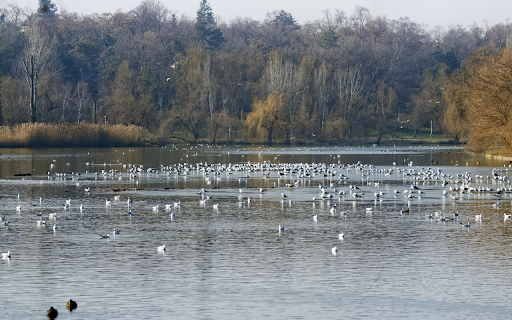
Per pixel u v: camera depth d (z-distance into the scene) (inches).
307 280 629.3
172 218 1003.3
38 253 741.9
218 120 4734.3
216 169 2126.0
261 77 5502.0
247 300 568.7
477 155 3159.5
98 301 565.3
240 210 1101.1
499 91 2576.3
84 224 943.7
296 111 5083.7
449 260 711.1
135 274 650.8
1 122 4296.3
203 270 666.8
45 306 552.1
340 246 785.6
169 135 5024.6
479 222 968.9
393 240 822.5
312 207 1143.0
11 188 1469.0
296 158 2925.7
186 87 5241.1
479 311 541.3
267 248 773.3
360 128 5433.1
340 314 534.3
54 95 5329.7
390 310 543.5
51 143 3789.4
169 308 547.5
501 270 668.1
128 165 2320.4
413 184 1610.5
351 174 1945.1
